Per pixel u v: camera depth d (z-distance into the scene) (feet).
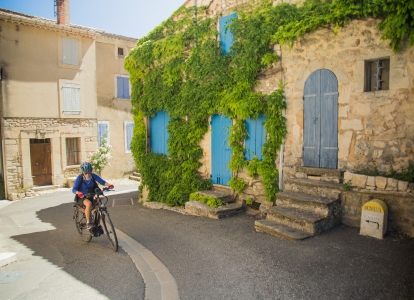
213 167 28.73
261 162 24.21
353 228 18.86
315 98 21.59
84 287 14.28
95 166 53.06
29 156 47.73
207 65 27.53
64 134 51.96
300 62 22.18
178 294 13.21
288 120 23.06
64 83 51.80
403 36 17.38
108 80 59.26
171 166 31.24
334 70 20.49
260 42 23.97
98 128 57.26
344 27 19.85
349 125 19.94
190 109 29.14
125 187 49.90
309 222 18.17
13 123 46.37
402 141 17.85
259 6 24.64
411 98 17.42
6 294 13.87
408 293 11.99
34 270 16.52
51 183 51.06
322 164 21.44
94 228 19.76
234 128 25.86
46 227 26.84
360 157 19.53
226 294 12.94
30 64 48.03
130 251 18.65
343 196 19.61
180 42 29.81
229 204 26.16
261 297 12.50
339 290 12.50
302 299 12.10
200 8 29.32
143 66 33.45
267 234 19.45
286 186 22.88
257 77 24.85
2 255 18.65
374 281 12.96
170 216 26.73
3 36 45.34
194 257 17.08
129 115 62.39
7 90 45.75
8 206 40.22
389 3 17.39
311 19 20.74
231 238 19.48
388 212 17.72
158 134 33.68
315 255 15.66
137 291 13.75
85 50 54.60
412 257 14.74
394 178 17.46
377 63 19.07
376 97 18.72
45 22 48.49
